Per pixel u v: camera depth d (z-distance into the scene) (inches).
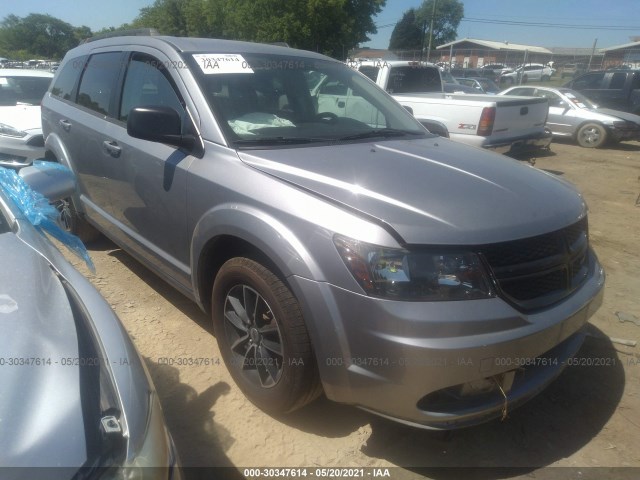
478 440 105.9
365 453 101.1
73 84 180.9
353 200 92.7
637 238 230.7
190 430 104.9
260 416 109.5
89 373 57.4
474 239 86.6
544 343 91.2
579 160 429.1
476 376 85.2
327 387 92.6
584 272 107.8
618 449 104.5
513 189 103.5
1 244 75.2
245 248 108.9
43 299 65.2
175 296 158.1
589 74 633.0
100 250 191.8
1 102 296.8
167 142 117.5
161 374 121.3
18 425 48.8
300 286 90.4
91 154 157.3
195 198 114.3
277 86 135.9
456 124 315.6
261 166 106.3
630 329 150.5
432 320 82.3
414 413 86.4
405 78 414.0
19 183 96.0
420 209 90.6
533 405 117.1
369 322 84.3
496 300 86.5
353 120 143.8
